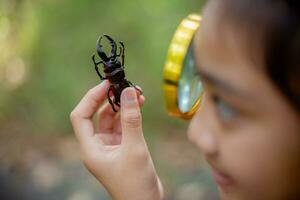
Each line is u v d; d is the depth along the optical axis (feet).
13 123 6.48
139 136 1.44
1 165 5.50
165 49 6.98
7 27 6.93
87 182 5.37
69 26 7.39
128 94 1.43
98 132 1.68
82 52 7.13
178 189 5.22
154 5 7.38
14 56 7.01
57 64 6.99
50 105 6.69
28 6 7.14
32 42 7.13
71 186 5.30
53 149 6.06
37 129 6.43
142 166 1.43
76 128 1.61
